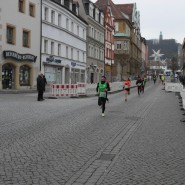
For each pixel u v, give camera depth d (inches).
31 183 236.5
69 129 484.1
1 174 256.4
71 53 2142.0
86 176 255.3
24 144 369.7
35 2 1659.7
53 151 339.0
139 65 4909.0
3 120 560.7
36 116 625.9
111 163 295.9
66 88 1224.2
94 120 589.9
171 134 454.0
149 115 679.1
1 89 1418.6
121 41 3708.2
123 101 1064.2
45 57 1756.9
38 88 1012.5
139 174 264.1
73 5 2233.0
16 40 1518.2
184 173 268.7
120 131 475.2
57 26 1883.6
